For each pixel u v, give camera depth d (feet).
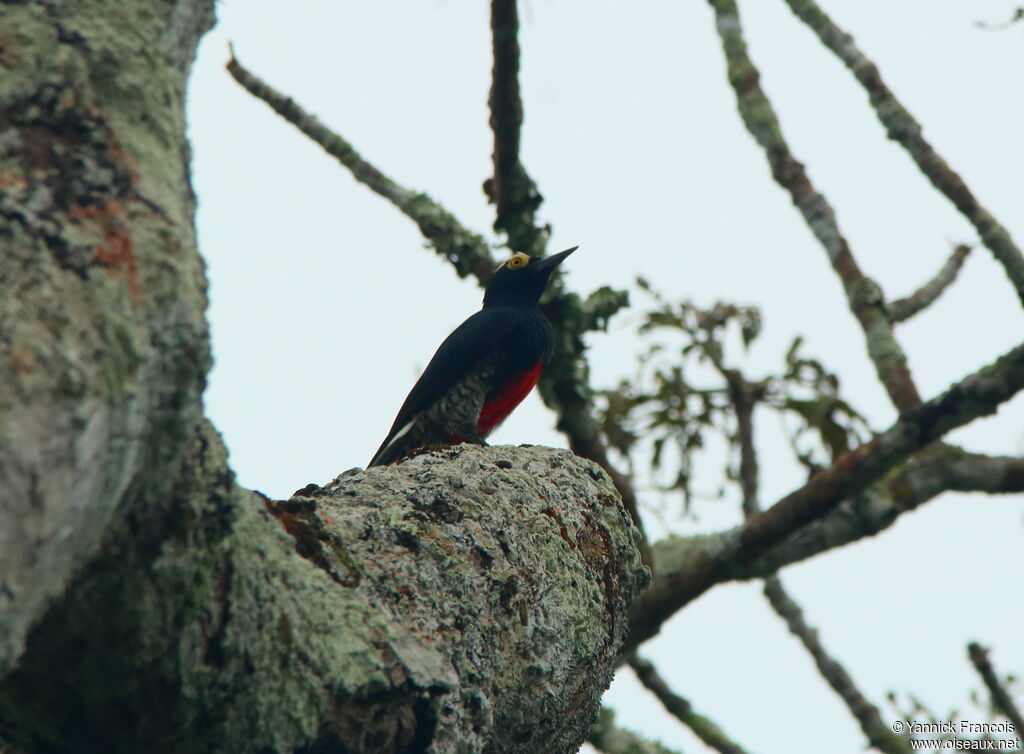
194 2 13.71
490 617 18.33
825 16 44.34
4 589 9.53
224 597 13.98
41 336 10.16
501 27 43.16
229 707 14.37
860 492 40.81
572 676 19.84
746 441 50.70
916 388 41.39
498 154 45.93
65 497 10.07
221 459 13.50
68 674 13.37
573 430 46.19
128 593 12.88
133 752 14.25
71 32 12.32
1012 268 39.14
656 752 46.83
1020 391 37.99
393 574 17.61
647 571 23.30
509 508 20.27
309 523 17.33
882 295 43.55
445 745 16.15
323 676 15.14
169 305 11.34
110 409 10.52
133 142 12.09
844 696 43.96
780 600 46.60
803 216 46.03
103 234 11.20
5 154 11.26
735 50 49.19
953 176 40.42
